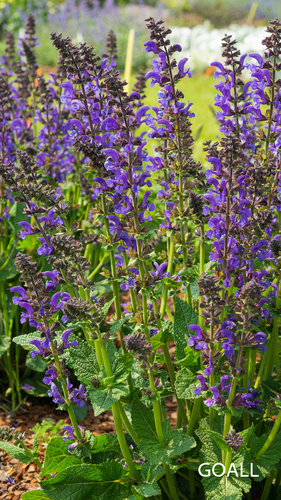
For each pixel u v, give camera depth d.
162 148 3.44
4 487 3.96
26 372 5.23
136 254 2.97
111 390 2.87
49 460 3.21
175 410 4.90
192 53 22.39
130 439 3.52
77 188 5.76
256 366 3.75
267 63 3.11
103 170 2.99
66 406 3.09
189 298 3.54
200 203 3.17
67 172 5.58
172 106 3.18
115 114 2.93
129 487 3.13
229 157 2.57
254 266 3.16
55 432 4.43
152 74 3.07
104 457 3.34
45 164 5.31
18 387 4.96
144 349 2.79
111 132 3.06
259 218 2.90
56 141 5.36
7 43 6.73
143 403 3.31
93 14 27.34
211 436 2.74
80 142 2.98
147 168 3.52
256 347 2.63
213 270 3.32
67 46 2.94
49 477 3.54
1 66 6.76
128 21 26.92
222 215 2.95
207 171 2.81
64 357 3.35
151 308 3.50
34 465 4.22
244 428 3.37
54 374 3.08
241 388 3.20
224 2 33.12
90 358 3.19
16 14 22.59
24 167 3.38
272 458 2.93
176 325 3.23
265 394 3.29
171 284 3.35
